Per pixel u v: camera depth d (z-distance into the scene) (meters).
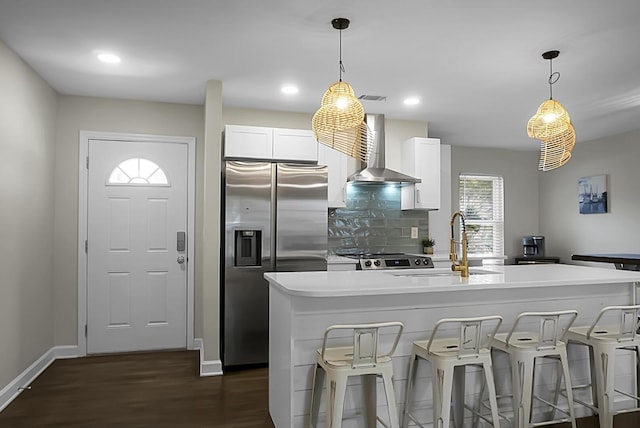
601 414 2.54
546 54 3.23
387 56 3.29
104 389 3.36
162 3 2.50
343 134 3.16
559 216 6.90
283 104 4.55
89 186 4.27
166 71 3.59
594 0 2.47
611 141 6.05
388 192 5.38
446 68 3.54
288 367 2.37
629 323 2.57
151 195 4.41
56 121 4.14
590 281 2.64
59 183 4.17
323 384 2.37
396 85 3.96
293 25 2.78
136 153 4.38
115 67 3.50
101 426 2.73
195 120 4.54
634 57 3.30
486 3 2.51
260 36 2.95
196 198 4.52
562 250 6.84
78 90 4.07
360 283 2.46
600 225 6.21
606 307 2.67
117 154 4.34
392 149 5.22
